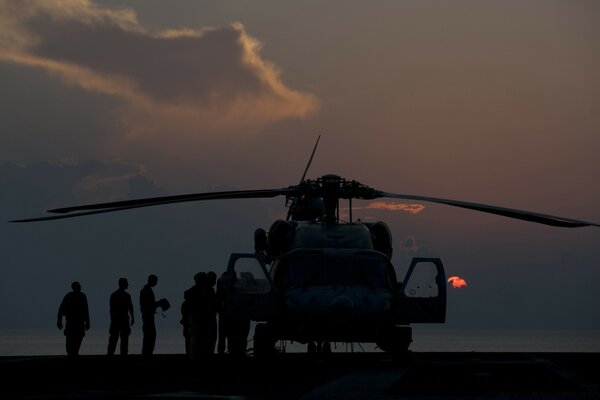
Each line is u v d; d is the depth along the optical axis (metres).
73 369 25.17
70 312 35.03
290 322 28.95
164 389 18.72
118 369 25.27
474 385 19.34
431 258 30.17
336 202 32.06
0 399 16.58
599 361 28.73
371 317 28.36
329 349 32.59
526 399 16.41
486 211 29.97
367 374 23.11
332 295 28.78
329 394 17.56
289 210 34.09
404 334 28.97
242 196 30.61
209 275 31.98
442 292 29.89
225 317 29.61
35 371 24.31
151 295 34.19
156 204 29.12
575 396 16.92
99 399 16.58
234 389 18.72
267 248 32.84
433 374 22.97
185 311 34.50
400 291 29.75
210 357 31.81
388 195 31.80
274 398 16.75
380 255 30.53
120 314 34.25
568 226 28.62
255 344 29.72
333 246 30.70
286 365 27.61
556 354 33.78
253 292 29.66
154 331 34.25
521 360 29.58
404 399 16.45
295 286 29.66
